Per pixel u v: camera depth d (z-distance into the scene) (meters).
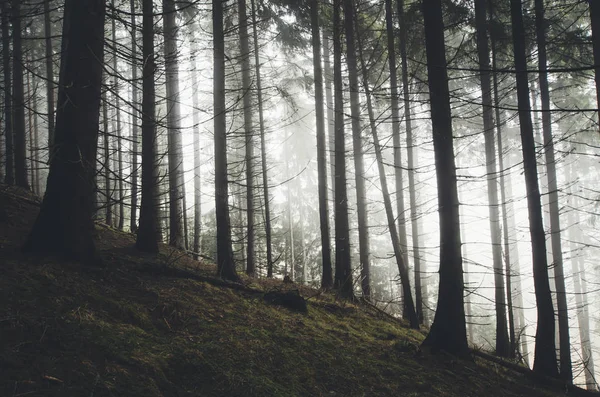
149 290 5.86
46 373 3.41
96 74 6.00
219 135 8.36
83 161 5.83
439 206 7.16
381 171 9.01
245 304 6.76
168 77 11.51
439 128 7.14
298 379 4.90
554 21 10.05
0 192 9.15
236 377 4.39
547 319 7.28
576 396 6.74
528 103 7.64
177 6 11.59
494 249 10.66
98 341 4.09
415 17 11.96
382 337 7.59
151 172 9.02
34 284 4.70
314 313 7.85
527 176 7.63
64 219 5.84
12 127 13.06
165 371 4.13
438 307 7.08
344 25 10.80
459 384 5.93
